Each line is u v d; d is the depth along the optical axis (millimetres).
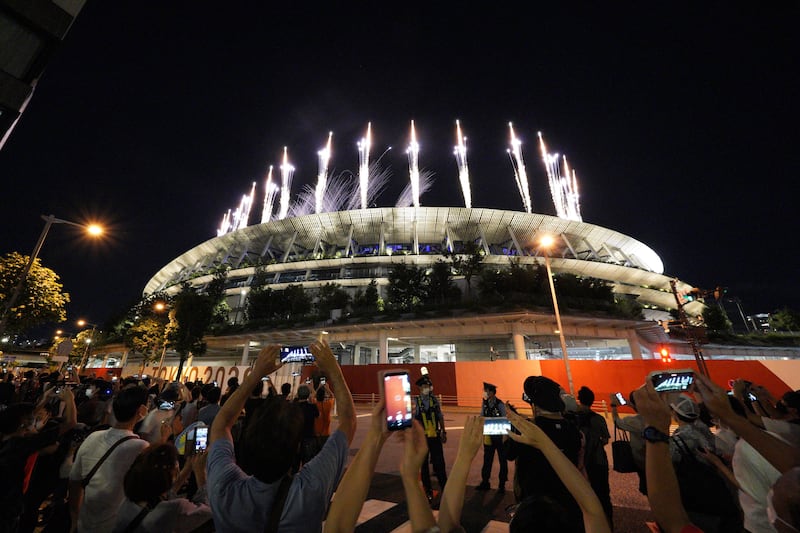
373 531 4754
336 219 63812
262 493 1615
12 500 3004
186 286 47531
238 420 5543
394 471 8047
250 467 1655
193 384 9781
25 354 59531
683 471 3393
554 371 22484
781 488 1342
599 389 21047
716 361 19188
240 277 61219
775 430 2596
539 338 41500
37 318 25562
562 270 59844
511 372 23719
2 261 24250
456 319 35969
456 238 67812
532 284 40344
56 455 4270
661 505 1708
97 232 19781
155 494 2262
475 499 6043
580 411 4223
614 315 38688
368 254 58531
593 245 69125
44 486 4191
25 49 4121
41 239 18031
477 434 1853
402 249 65812
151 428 5109
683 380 2150
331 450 1869
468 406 23906
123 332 52375
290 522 1537
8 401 5434
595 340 43062
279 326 43562
